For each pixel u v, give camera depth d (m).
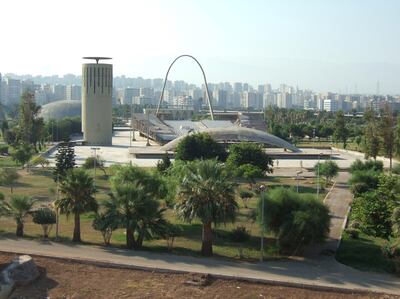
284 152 142.50
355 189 75.75
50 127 180.88
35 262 41.09
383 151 118.31
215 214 45.09
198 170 47.47
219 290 36.56
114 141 185.00
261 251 45.53
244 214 65.00
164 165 85.12
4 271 37.00
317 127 190.38
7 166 107.94
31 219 59.47
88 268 40.44
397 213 46.94
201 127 184.12
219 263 43.56
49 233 52.91
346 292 36.72
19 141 138.25
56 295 35.28
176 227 50.00
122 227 46.44
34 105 144.62
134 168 59.09
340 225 59.66
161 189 59.56
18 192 77.25
